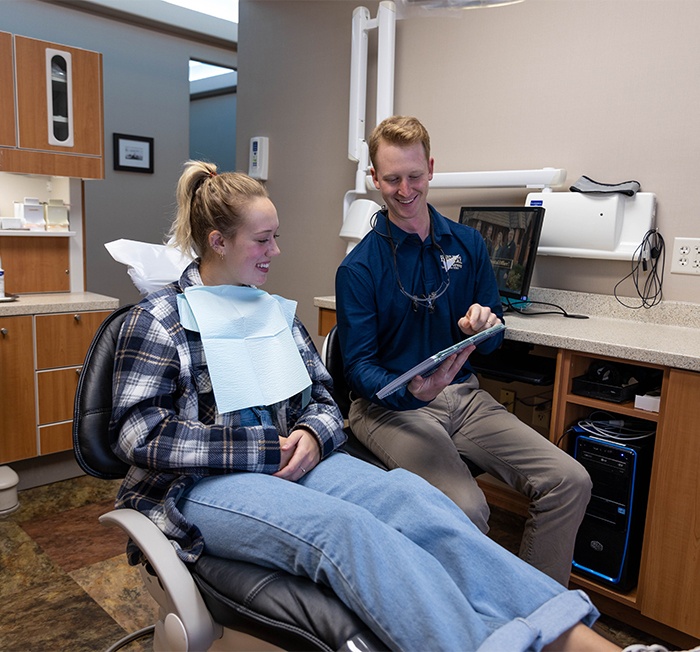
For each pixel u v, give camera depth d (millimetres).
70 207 2811
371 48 2756
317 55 3006
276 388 1259
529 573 1002
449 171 2555
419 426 1567
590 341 1668
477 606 970
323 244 3098
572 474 1500
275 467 1164
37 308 2447
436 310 1677
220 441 1132
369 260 1646
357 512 989
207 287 1251
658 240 2018
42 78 2561
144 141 4613
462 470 1508
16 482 2350
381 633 901
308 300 3209
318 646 909
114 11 4219
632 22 2012
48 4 4008
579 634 944
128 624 1679
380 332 1695
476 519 1422
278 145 3252
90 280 4469
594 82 2115
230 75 5652
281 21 3162
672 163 1974
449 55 2492
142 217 4684
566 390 1767
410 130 1549
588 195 2080
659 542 1589
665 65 1956
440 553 1033
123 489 1185
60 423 2570
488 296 1746
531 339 1802
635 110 2033
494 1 1872
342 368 1734
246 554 1057
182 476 1132
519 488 1604
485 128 2416
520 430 1617
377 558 931
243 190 1229
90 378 1199
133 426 1106
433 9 1933
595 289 2186
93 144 2736
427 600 888
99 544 2123
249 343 1255
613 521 1689
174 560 1025
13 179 2766
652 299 2045
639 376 1789
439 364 1394
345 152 2939
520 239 2105
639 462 1655
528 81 2277
